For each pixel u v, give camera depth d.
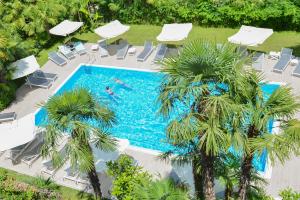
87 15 28.67
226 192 12.19
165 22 27.86
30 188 14.97
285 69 21.14
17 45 24.56
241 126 9.43
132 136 19.67
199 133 9.35
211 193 11.03
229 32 25.47
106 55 25.38
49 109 12.38
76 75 24.38
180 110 11.53
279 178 14.88
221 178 11.59
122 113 21.23
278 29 24.80
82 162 12.20
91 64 24.75
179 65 9.31
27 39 27.05
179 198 10.36
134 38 27.00
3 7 27.16
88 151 12.58
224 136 8.98
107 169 14.44
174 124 9.18
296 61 21.25
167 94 9.43
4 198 15.09
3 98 21.69
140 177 12.88
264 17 24.34
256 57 21.73
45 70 24.91
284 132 9.30
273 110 9.40
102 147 12.94
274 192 14.37
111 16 28.97
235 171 11.66
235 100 9.34
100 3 28.72
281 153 9.08
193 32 26.17
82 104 12.32
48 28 27.39
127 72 23.77
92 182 13.72
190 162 11.74
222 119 9.06
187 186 12.41
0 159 17.97
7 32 25.27
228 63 9.29
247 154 9.83
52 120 12.34
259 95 9.58
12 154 17.58
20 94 22.77
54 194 15.05
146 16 28.16
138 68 23.53
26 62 22.89
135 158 16.86
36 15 26.98
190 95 9.20
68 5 28.58
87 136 12.19
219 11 25.42
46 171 16.58
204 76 9.24
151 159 16.70
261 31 21.91
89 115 12.63
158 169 16.09
